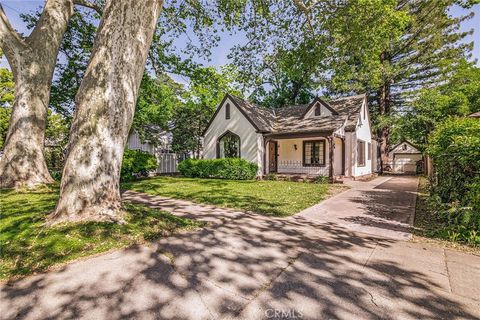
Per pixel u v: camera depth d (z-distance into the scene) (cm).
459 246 393
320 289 264
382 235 448
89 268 294
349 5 816
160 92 1505
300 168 1684
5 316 211
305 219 561
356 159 1554
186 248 369
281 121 1811
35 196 704
